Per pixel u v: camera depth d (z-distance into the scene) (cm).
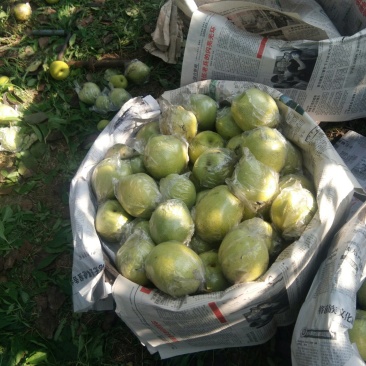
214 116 87
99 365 80
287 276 62
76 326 85
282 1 97
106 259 73
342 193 70
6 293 90
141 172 81
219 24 88
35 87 122
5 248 95
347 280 60
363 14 92
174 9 116
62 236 95
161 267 63
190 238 71
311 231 65
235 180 70
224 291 62
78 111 116
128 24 131
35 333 85
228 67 91
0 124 114
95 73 123
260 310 65
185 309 62
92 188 81
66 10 135
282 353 77
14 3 139
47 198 103
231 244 64
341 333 56
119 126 88
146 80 119
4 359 82
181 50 121
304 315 62
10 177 106
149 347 74
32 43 130
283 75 89
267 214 74
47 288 90
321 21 90
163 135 79
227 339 71
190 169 84
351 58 85
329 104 93
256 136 73
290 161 78
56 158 109
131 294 65
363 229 65
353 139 96
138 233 71
